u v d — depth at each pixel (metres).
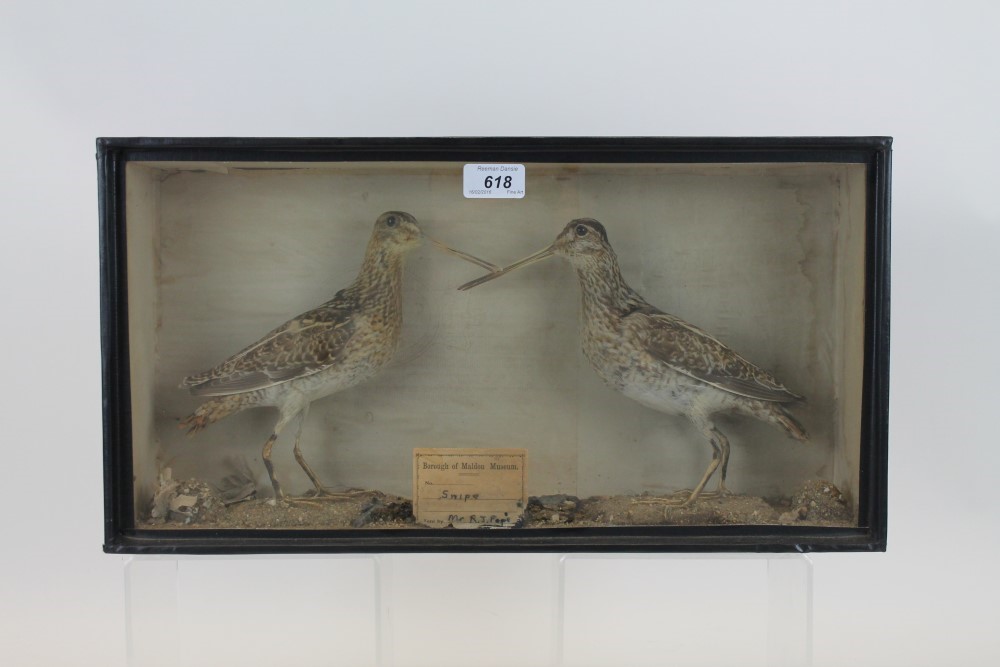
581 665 2.07
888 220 1.53
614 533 1.60
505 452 1.65
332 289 1.66
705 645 2.07
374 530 1.61
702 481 1.65
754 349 1.66
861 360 1.57
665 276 1.66
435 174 1.64
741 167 1.59
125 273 1.56
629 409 1.66
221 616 2.04
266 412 1.66
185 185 1.64
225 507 1.62
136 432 1.60
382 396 1.66
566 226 1.64
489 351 1.66
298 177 1.65
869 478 1.57
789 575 1.73
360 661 2.07
